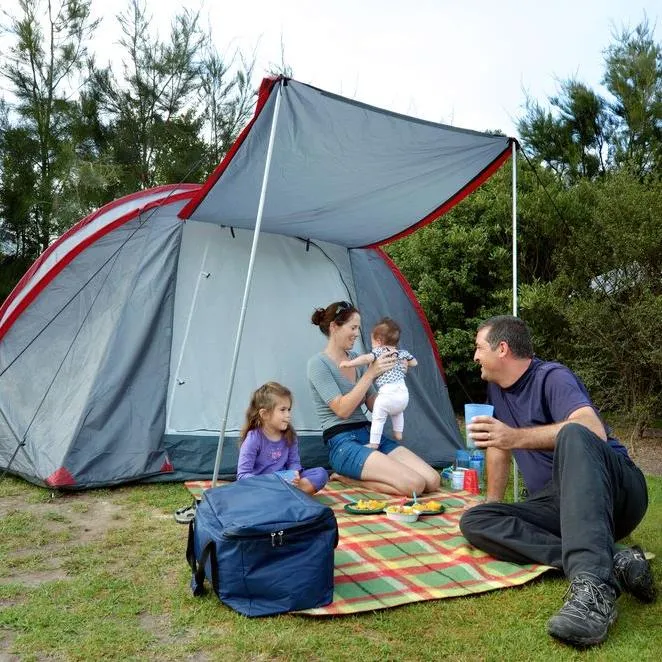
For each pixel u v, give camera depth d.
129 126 11.86
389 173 4.19
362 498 4.33
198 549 2.69
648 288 6.46
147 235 4.94
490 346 3.03
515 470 4.14
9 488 4.39
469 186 4.70
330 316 4.78
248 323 5.16
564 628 2.26
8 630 2.40
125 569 3.00
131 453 4.50
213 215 4.81
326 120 3.50
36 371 4.77
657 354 6.01
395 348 4.68
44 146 11.07
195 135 12.12
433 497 4.39
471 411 3.33
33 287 4.84
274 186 4.19
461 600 2.67
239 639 2.32
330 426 4.69
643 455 6.18
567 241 7.64
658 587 2.82
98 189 10.72
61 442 4.37
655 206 6.56
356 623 2.47
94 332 4.72
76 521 3.74
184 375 4.84
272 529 2.54
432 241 7.97
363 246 5.78
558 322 7.35
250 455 3.94
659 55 9.59
